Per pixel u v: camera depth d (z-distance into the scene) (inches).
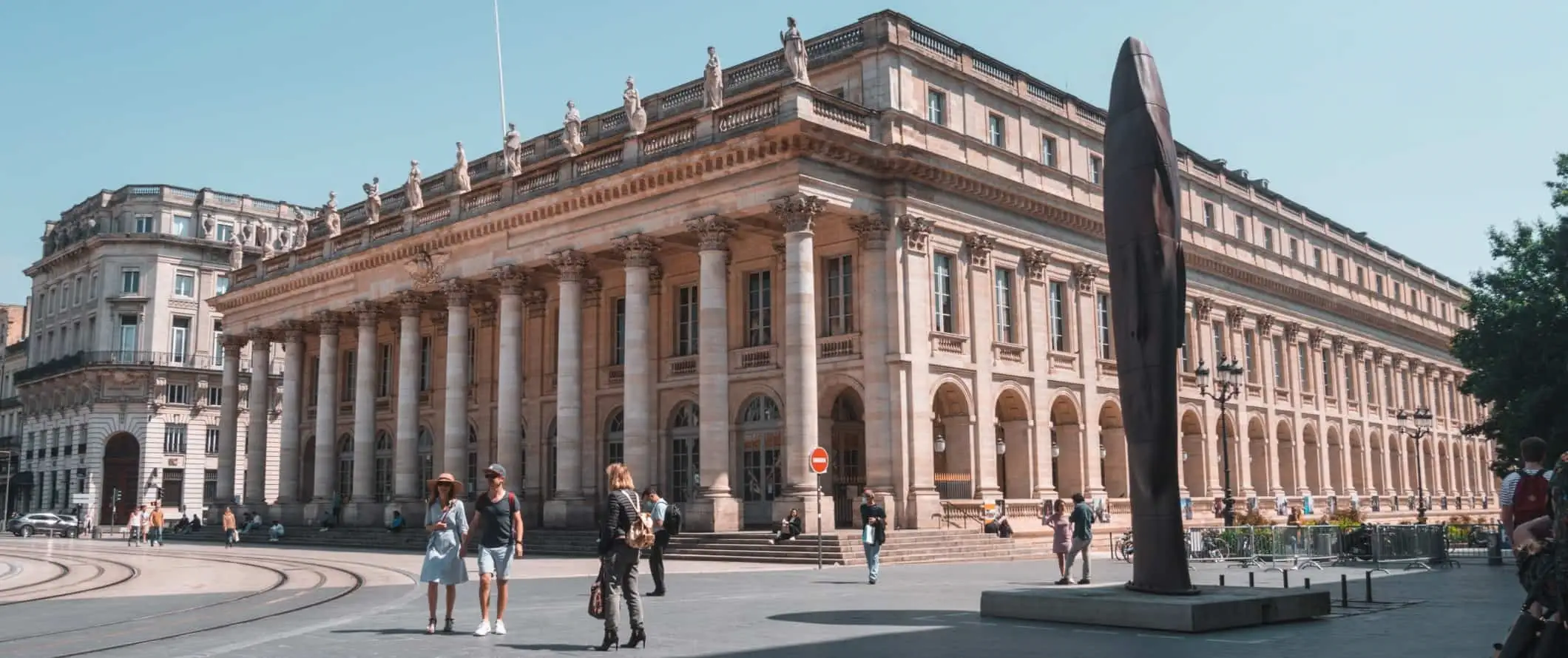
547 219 1766.7
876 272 1537.9
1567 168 1802.4
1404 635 592.7
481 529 610.5
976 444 1611.7
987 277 1681.8
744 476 1678.2
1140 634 597.3
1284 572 822.5
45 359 3838.6
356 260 2134.6
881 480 1491.1
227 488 2509.8
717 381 1489.9
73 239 3799.2
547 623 669.3
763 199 1469.0
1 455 3959.2
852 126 1514.5
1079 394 1831.9
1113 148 712.4
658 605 781.3
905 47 1598.2
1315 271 2679.6
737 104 1512.1
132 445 3415.4
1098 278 1932.8
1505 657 341.7
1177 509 669.3
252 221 3757.4
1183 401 2074.3
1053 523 1039.0
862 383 1536.7
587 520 1678.2
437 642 577.3
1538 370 1786.4
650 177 1594.5
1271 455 2336.4
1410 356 3120.1
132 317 3479.3
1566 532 327.9
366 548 1852.9
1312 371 2586.1
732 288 1722.4
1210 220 2314.2
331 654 534.0
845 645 558.6
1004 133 1782.7
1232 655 514.3
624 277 1882.4
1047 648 542.6
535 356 2012.8
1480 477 3528.5
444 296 2066.9
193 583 1041.5
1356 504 2522.1
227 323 2571.4
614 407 1862.7
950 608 752.3
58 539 2667.3
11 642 595.8
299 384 2367.1
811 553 1289.4
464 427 1904.5
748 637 593.6
